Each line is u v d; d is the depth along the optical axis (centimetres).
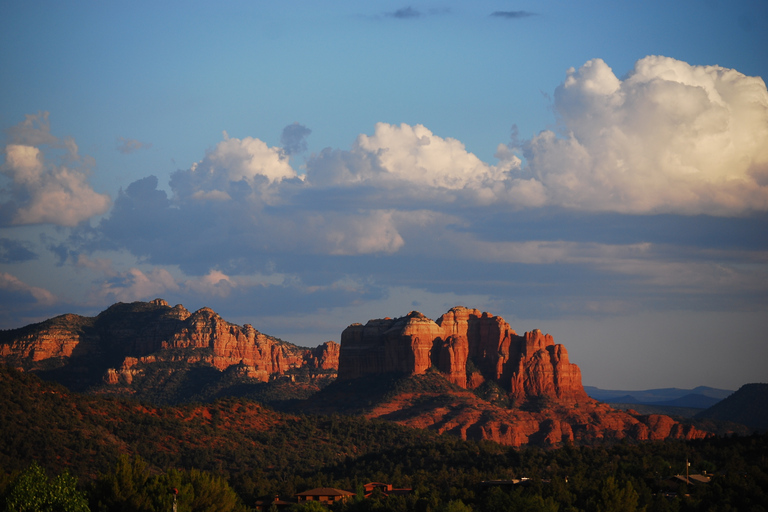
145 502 14500
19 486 13225
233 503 15825
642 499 17262
